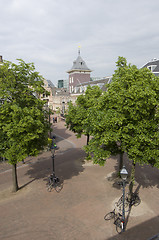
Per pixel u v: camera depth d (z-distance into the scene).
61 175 15.61
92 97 17.22
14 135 10.57
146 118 9.68
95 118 10.25
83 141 27.53
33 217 10.07
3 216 10.21
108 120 9.14
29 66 11.77
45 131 12.62
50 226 9.32
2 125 10.81
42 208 10.89
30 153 11.52
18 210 10.75
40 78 12.30
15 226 9.36
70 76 74.31
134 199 11.20
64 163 18.47
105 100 9.99
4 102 10.83
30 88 11.87
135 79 9.59
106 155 10.84
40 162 18.91
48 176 15.48
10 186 13.88
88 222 9.57
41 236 8.65
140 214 10.13
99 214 10.21
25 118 10.01
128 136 9.45
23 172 16.52
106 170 16.42
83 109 16.64
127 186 13.41
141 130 9.48
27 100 11.59
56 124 42.91
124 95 8.86
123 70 10.73
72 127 18.11
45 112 13.36
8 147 11.52
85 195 12.26
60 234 8.76
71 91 74.12
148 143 9.54
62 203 11.38
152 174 15.46
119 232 8.78
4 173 16.34
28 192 12.84
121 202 11.02
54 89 81.69
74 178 14.92
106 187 13.31
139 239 8.34
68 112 18.03
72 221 9.68
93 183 13.97
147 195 12.09
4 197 12.27
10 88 10.89
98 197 11.98
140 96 8.36
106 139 9.28
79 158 19.78
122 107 9.28
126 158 19.73
